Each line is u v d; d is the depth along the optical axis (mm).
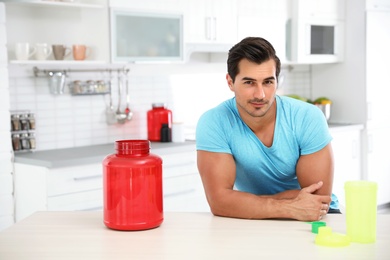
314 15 5328
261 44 2102
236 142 2297
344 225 2002
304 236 1864
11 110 3967
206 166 2285
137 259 1656
